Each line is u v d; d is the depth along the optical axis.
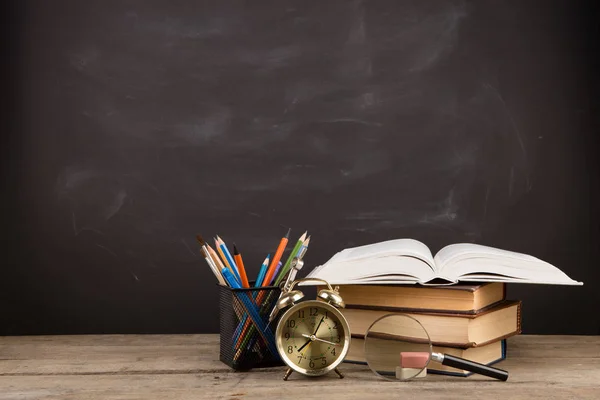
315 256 1.92
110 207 1.91
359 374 1.31
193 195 1.92
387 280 1.30
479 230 1.92
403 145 1.93
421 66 1.92
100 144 1.91
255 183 1.92
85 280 1.90
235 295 1.34
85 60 1.91
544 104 1.92
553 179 1.91
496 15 1.91
